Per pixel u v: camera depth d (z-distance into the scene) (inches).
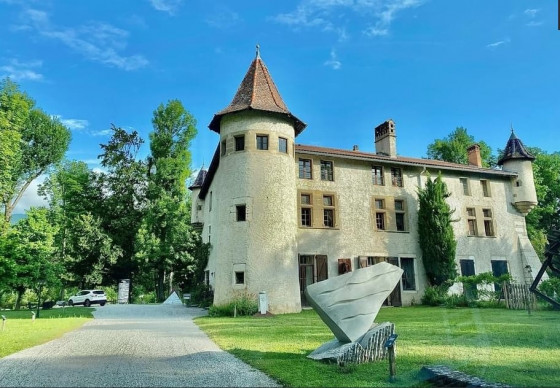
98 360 332.2
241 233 887.7
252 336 466.9
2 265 1112.2
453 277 1070.4
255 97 969.5
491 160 2091.5
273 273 869.2
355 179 1111.0
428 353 327.6
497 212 1269.7
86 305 1357.0
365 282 346.0
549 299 333.1
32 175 1760.6
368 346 304.0
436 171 1225.4
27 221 1227.9
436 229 1094.4
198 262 1232.8
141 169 1851.6
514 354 314.8
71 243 1683.1
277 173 927.7
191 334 510.3
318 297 335.3
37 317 810.2
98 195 1854.1
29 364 315.6
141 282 1894.7
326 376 259.4
